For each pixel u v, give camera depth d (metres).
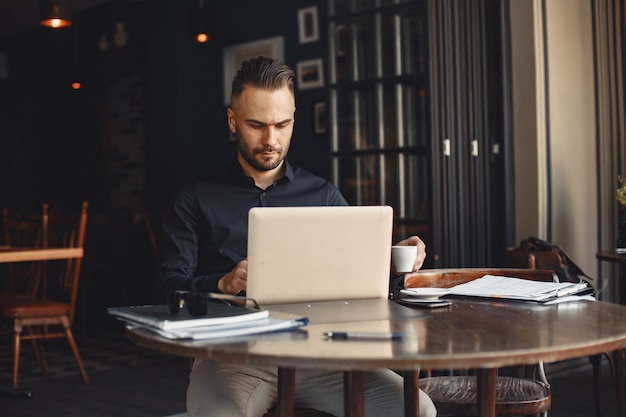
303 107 6.99
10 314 4.49
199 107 7.65
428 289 2.18
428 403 2.08
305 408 2.09
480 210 4.57
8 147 10.59
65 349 5.94
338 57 4.71
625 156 5.38
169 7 7.60
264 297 1.89
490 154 4.66
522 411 2.31
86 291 7.11
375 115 4.56
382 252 1.98
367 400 2.06
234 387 1.96
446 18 4.40
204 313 1.63
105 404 4.21
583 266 5.04
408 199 4.44
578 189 5.01
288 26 7.09
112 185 8.98
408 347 1.46
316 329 1.64
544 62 4.75
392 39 4.49
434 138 4.33
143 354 5.70
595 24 5.21
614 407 4.04
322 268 1.92
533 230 4.68
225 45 7.65
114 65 8.78
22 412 4.08
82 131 9.39
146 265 7.47
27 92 10.16
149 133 7.87
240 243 2.38
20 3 8.53
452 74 4.45
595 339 1.54
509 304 2.04
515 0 4.74
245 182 2.40
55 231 5.26
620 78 5.40
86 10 9.05
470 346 1.47
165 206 7.74
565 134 4.91
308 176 2.51
